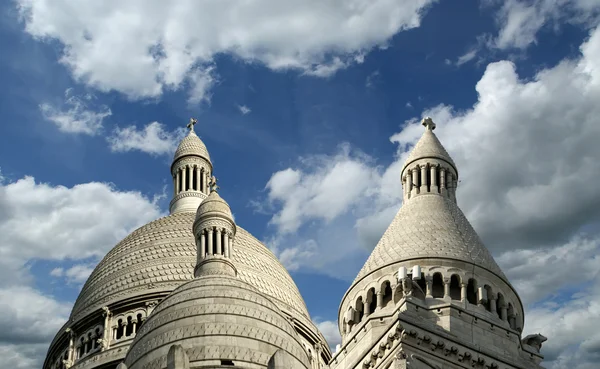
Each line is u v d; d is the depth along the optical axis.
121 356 108.44
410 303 85.06
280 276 119.38
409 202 95.88
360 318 89.25
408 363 80.88
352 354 86.56
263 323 85.31
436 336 83.38
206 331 83.31
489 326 86.44
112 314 113.12
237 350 82.38
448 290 87.25
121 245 121.94
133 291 113.81
